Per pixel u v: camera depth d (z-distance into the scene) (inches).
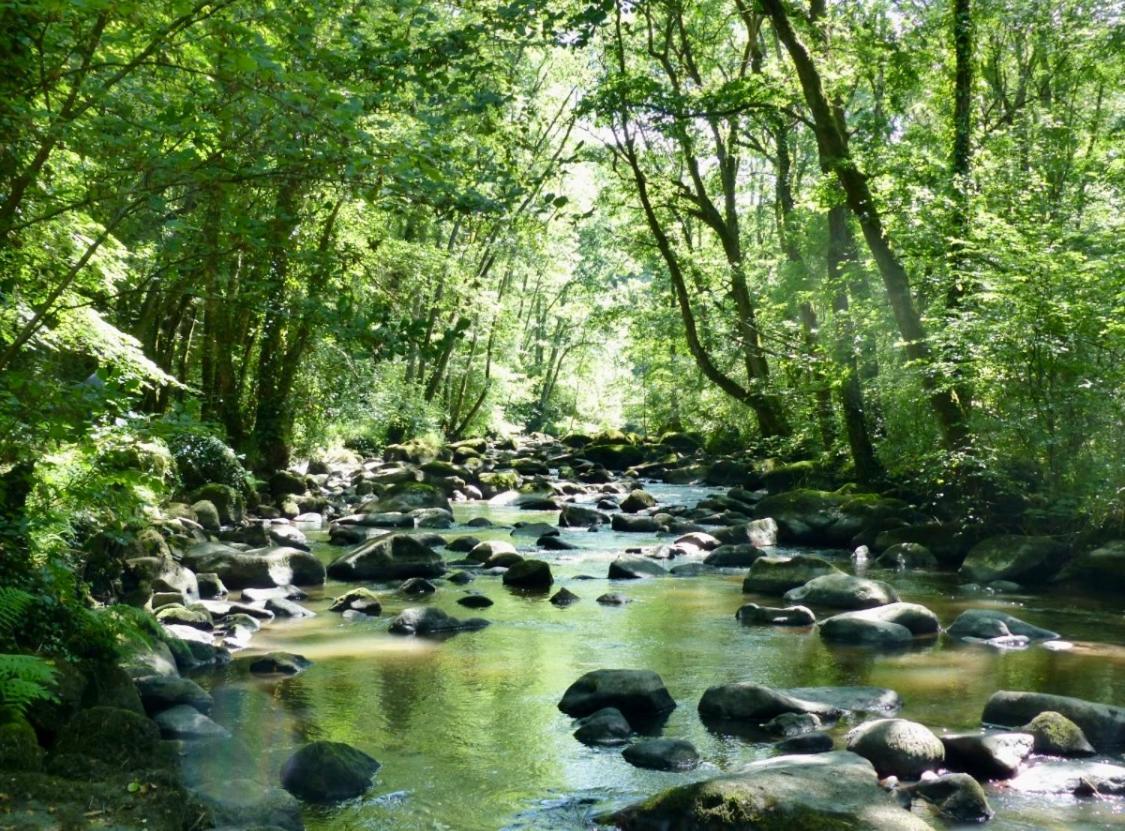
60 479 264.5
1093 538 493.7
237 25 188.9
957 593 471.8
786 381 890.1
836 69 678.5
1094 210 618.8
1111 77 857.5
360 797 218.1
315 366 944.3
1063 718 251.8
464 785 226.1
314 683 307.7
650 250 1005.8
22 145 217.6
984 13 710.5
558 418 2277.3
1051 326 500.1
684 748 243.1
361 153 201.3
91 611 239.0
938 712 279.4
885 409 740.7
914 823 184.4
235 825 181.3
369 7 321.4
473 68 316.8
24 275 292.8
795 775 203.6
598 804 215.2
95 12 195.0
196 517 589.6
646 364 1520.7
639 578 508.4
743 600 450.0
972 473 546.6
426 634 378.0
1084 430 507.8
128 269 346.3
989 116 924.0
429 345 216.4
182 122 205.0
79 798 160.7
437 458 1226.0
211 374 809.5
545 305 2053.4
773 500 680.4
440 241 1254.3
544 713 280.8
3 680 168.1
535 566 485.1
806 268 941.8
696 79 908.0
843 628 373.1
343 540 622.8
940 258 600.1
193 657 322.0
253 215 244.5
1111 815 208.8
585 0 386.9
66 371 360.8
